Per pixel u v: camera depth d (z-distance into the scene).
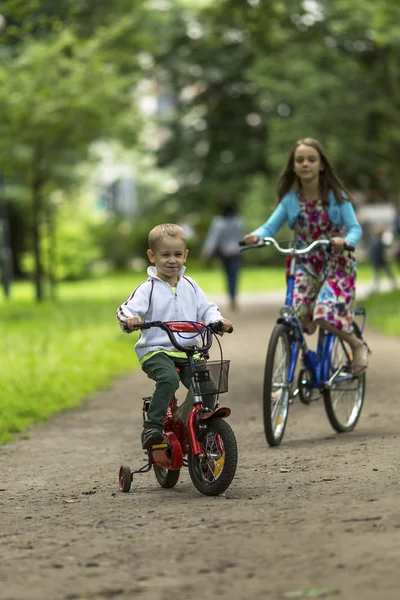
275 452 11.11
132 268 87.50
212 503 8.61
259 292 48.16
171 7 68.44
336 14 44.31
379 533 6.99
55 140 40.44
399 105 49.78
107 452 12.05
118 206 89.31
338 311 11.88
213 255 34.44
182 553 6.88
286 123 52.34
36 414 14.66
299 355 12.16
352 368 12.18
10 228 74.00
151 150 83.38
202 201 82.81
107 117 38.97
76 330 26.84
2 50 39.66
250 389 16.62
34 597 6.12
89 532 7.78
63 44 38.28
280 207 12.24
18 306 38.94
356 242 11.85
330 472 9.62
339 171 56.41
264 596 5.80
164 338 9.17
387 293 36.00
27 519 8.51
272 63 50.72
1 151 40.09
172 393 9.04
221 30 50.72
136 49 41.50
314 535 7.08
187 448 9.34
